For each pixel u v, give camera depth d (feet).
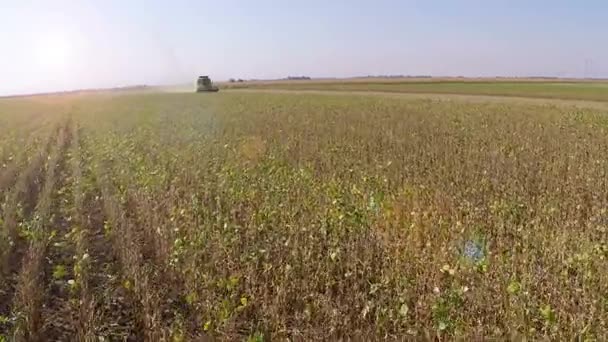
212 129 75.72
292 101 139.33
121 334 19.33
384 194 34.01
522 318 18.20
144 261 25.79
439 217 28.43
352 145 55.36
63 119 117.39
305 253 23.65
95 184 42.86
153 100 179.52
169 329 18.75
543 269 21.59
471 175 39.55
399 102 127.85
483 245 24.66
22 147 66.69
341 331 18.30
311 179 38.04
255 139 62.59
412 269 22.36
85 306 20.24
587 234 26.45
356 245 24.30
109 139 67.41
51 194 40.40
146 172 42.09
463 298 19.49
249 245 25.75
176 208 31.53
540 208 30.81
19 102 214.69
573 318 18.22
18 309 20.92
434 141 57.82
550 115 88.07
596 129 68.69
